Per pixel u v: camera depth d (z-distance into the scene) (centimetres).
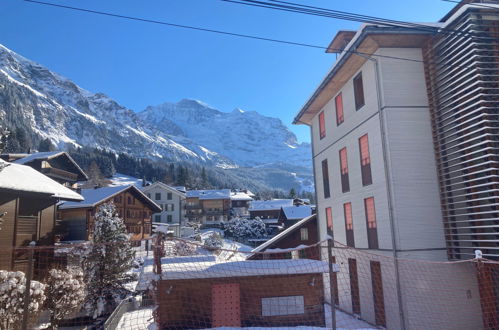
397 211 1274
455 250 1216
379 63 1358
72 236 3391
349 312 1670
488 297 1105
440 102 1285
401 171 1299
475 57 1109
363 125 1528
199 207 8019
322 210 2153
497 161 1047
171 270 1212
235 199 8981
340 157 1827
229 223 6731
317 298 1278
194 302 1216
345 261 1744
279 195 15225
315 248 2189
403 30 1271
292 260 1384
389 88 1343
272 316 1241
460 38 1182
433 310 1195
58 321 1355
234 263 1314
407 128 1324
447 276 1214
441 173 1275
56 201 1809
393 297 1288
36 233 1698
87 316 1786
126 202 4272
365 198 1517
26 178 1662
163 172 13788
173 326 1185
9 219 1520
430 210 1280
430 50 1315
